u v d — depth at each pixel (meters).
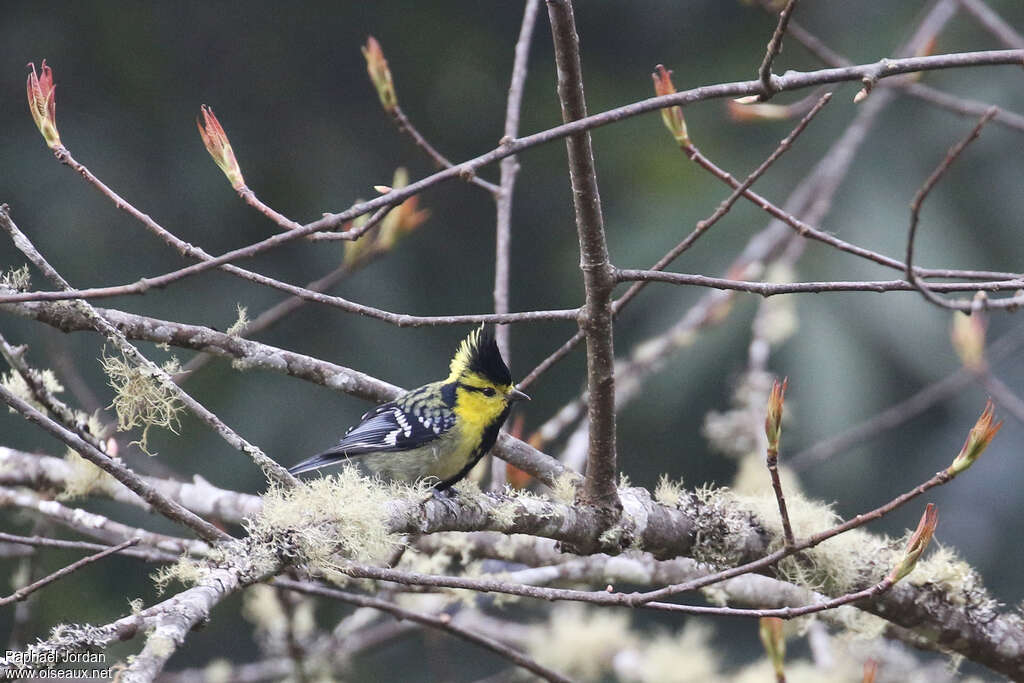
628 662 8.90
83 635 3.75
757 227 14.86
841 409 13.67
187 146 16.39
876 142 14.98
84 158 15.63
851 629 6.73
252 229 16.27
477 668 15.86
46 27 16.28
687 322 9.27
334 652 8.90
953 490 15.45
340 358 15.59
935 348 13.71
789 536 4.71
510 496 5.72
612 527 5.77
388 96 6.62
